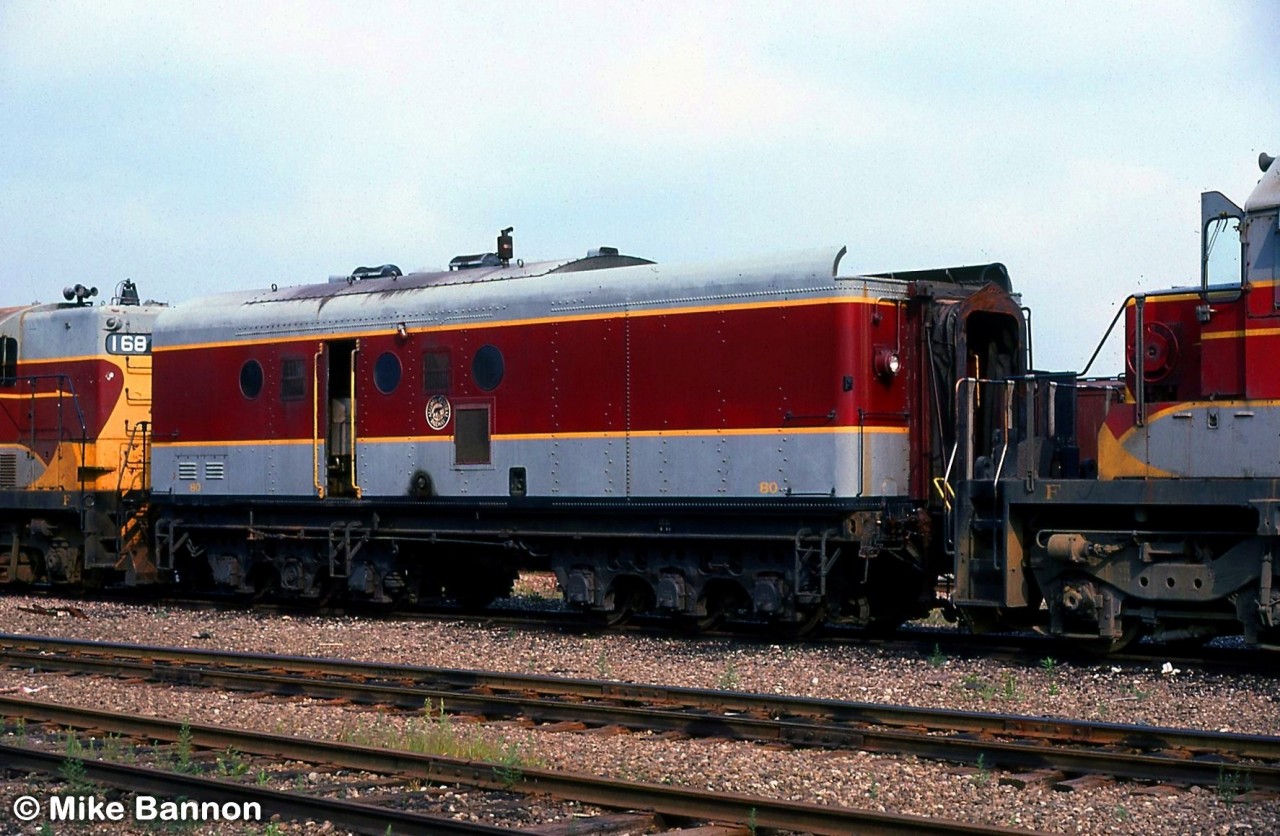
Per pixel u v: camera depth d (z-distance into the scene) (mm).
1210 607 13875
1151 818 8734
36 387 24219
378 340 19562
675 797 8820
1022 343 16969
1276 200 13266
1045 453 15172
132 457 23688
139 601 22812
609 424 17406
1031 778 9656
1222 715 11812
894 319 16328
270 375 20656
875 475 15938
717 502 16562
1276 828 8469
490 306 18500
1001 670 14133
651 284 17141
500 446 18344
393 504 19391
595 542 18031
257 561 21281
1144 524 14312
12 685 14211
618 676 14492
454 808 9094
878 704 11820
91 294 24547
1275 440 13211
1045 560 14688
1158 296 14289
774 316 16172
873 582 17203
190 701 13195
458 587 21109
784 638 16781
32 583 25016
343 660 14609
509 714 12305
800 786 9609
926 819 8039
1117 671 13883
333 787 9664
